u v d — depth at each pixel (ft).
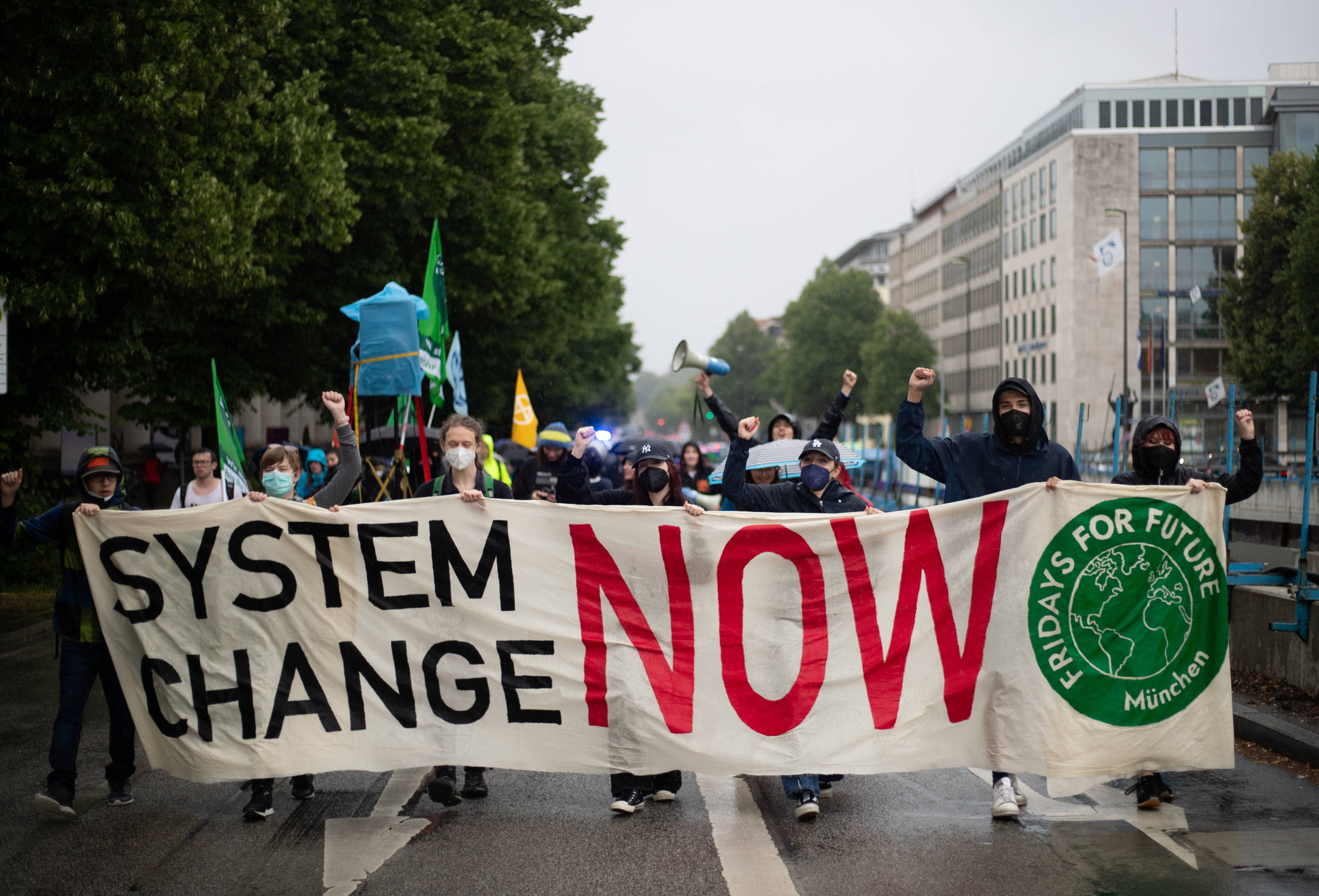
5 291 49.78
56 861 18.45
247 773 21.52
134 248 51.67
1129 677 21.40
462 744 21.81
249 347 74.90
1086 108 261.44
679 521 21.98
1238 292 150.00
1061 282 258.57
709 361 27.89
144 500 90.94
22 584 55.98
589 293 108.88
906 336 320.50
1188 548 21.53
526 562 22.07
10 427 57.00
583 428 26.84
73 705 20.98
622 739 21.67
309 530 21.98
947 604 21.77
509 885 17.17
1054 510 21.62
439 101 75.51
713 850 18.79
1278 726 25.46
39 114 50.70
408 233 79.66
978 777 23.85
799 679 21.74
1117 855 18.43
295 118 61.62
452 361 66.13
